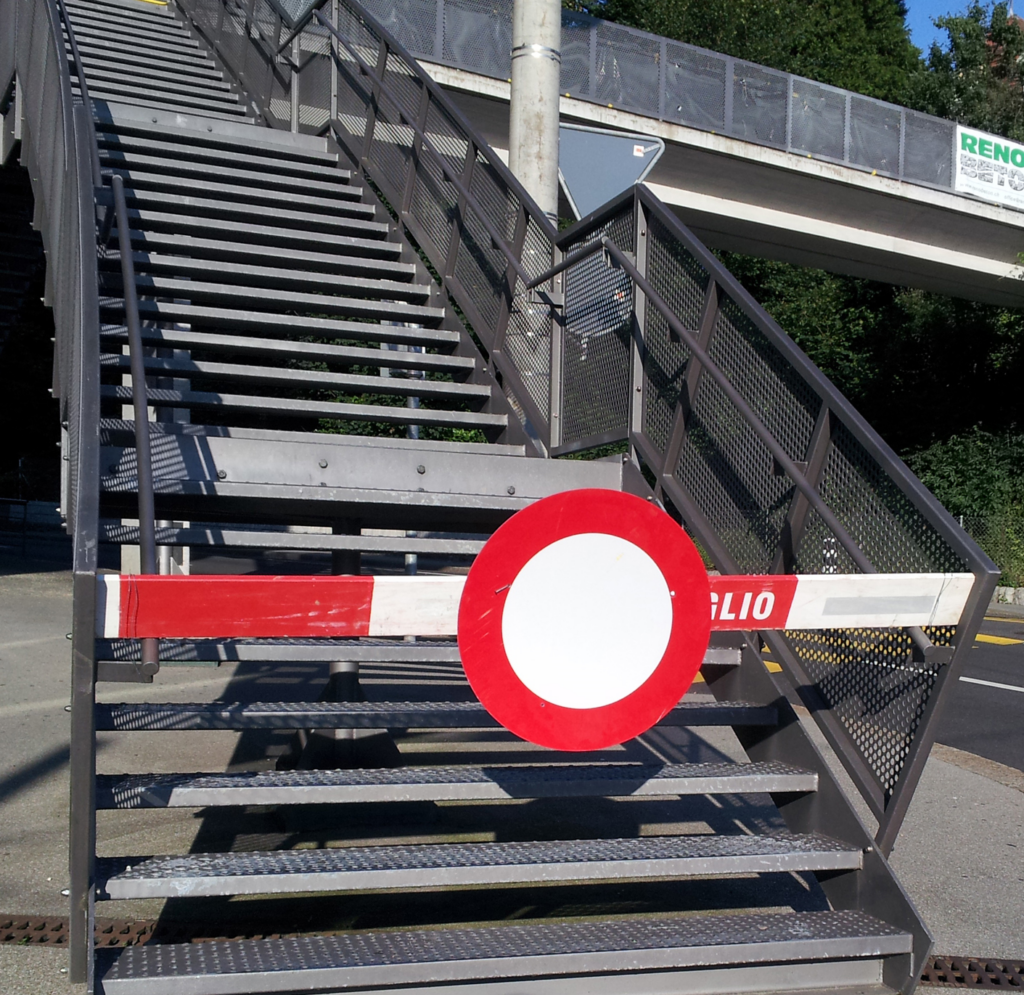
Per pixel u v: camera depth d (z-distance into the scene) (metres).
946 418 32.47
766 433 3.89
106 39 13.24
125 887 2.79
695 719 3.79
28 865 4.32
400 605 2.65
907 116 23.67
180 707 3.45
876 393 34.25
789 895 4.24
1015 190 25.09
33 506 28.44
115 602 2.52
